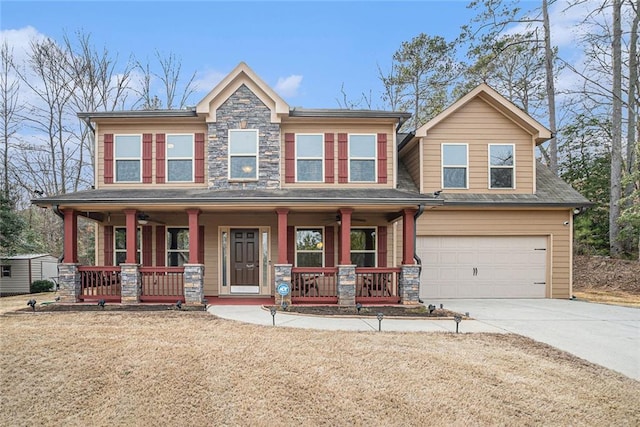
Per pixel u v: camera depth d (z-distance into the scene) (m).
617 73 16.41
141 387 4.46
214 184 11.14
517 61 22.89
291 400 4.17
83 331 6.71
